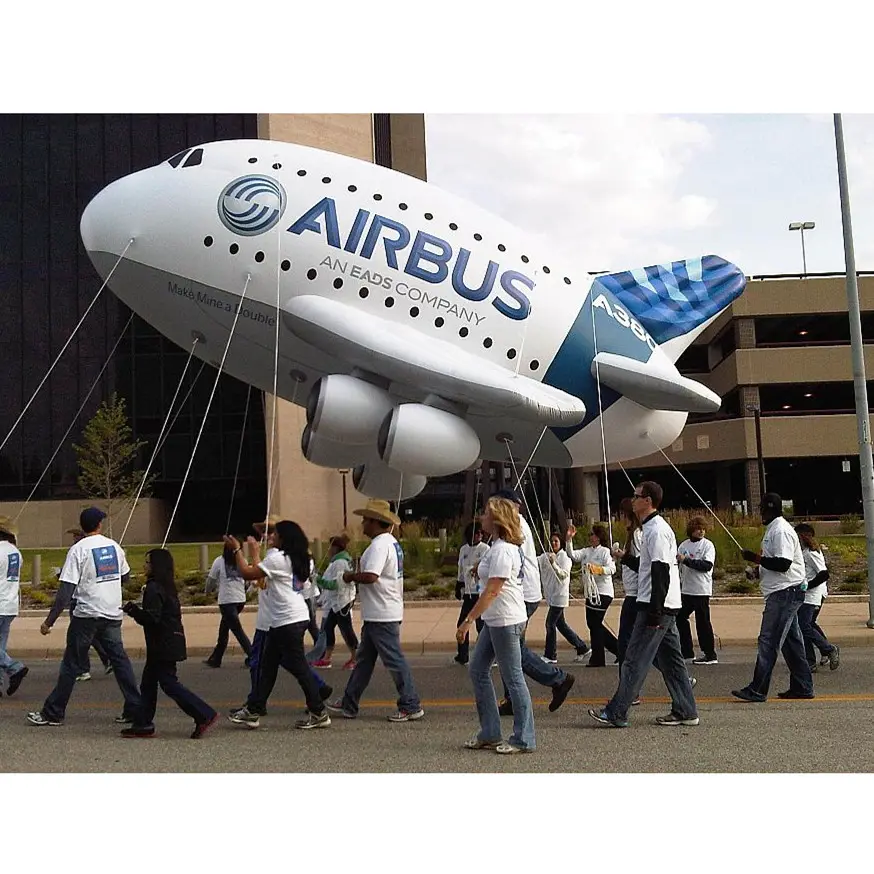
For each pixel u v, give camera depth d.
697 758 5.97
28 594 18.84
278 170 11.23
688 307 13.31
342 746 6.46
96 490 38.09
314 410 10.89
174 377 39.16
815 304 36.78
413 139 47.94
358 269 10.85
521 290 11.47
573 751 6.20
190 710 6.77
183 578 19.97
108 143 39.78
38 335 39.62
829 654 9.84
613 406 12.18
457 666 10.77
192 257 11.14
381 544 7.48
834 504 40.56
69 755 6.22
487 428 11.99
